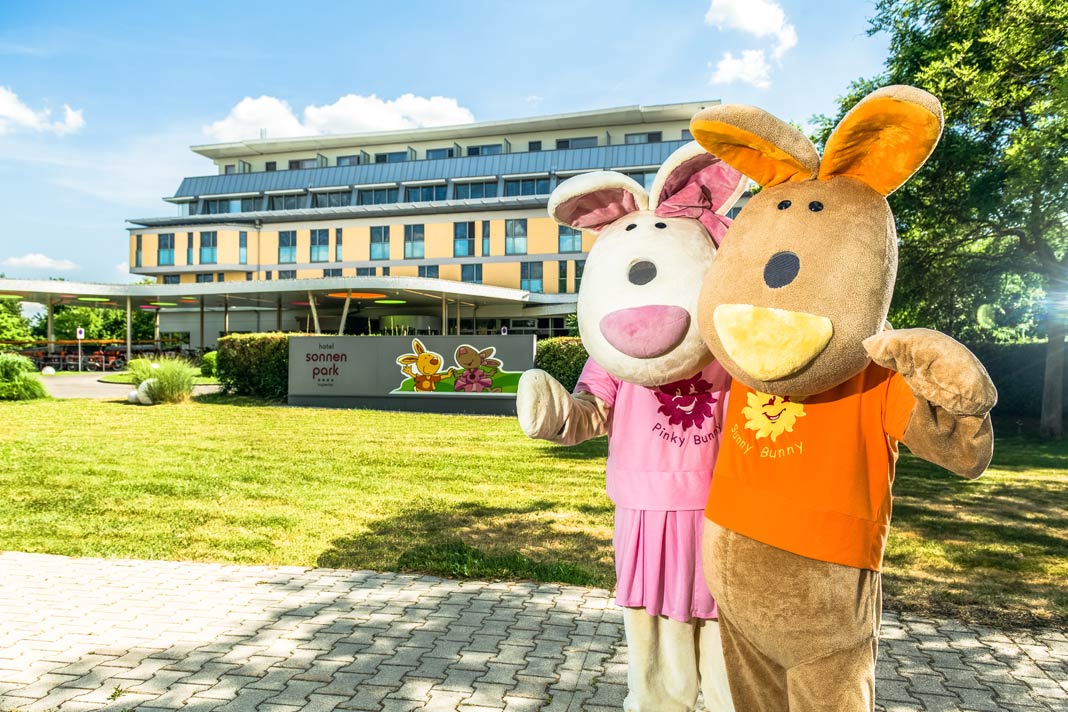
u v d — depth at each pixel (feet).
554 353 59.72
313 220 182.80
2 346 143.13
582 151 170.81
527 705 11.14
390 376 59.57
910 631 14.32
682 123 181.37
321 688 11.62
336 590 16.42
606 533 21.44
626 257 8.57
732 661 7.65
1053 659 13.04
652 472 9.02
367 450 37.55
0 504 24.49
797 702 7.07
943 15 53.57
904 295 52.42
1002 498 28.27
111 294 125.90
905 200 50.24
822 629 6.89
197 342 185.78
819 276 6.66
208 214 196.44
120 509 24.04
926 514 25.21
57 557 18.84
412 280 115.34
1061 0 41.88
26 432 43.42
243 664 12.49
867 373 7.25
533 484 29.01
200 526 21.99
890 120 6.76
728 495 7.52
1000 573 18.22
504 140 189.88
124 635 13.74
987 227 51.42
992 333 62.34
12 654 12.84
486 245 170.91
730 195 9.29
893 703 11.40
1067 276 48.93
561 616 14.84
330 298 138.51
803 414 7.29
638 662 9.20
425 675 12.12
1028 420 58.29
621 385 9.65
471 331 167.43
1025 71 46.09
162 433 43.75
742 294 6.86
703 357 8.36
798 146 7.24
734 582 7.30
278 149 200.75
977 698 11.57
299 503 25.18
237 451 36.76
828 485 7.02
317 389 61.46
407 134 191.52
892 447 7.34
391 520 22.91
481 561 18.03
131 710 10.85
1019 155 42.63
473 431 45.91
